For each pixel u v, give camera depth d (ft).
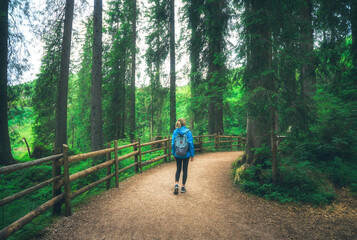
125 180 16.98
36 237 7.79
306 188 13.52
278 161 16.51
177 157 13.89
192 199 12.72
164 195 13.29
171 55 43.14
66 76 30.45
